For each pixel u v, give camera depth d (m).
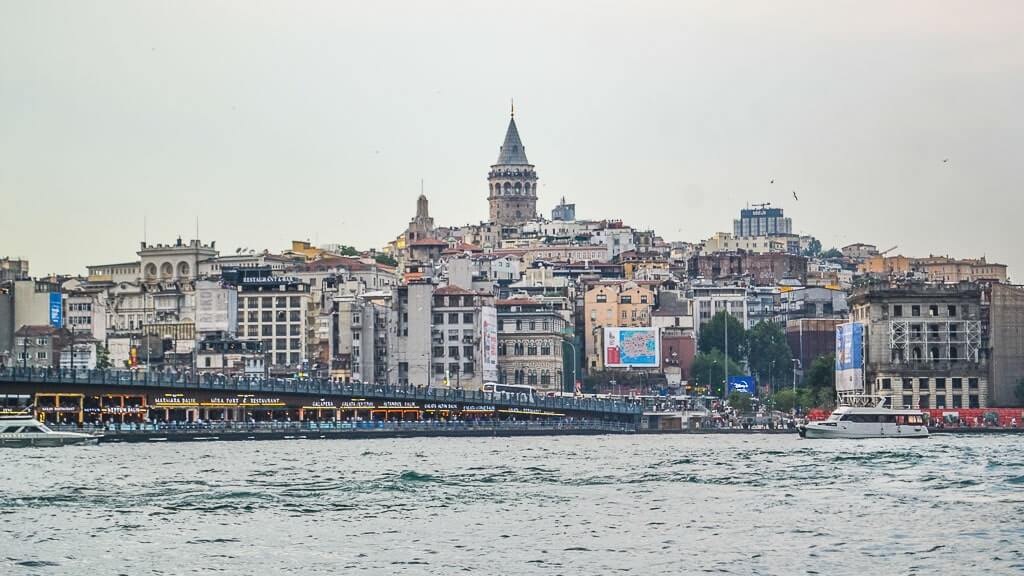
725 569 172.75
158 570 175.38
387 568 175.50
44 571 175.25
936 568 171.75
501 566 176.00
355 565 177.25
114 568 176.62
